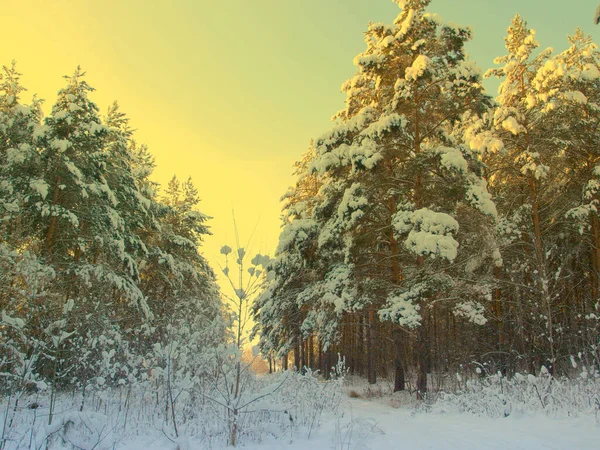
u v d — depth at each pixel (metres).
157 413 8.52
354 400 16.84
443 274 15.58
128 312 15.84
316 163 17.69
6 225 12.64
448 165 14.69
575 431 7.08
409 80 15.73
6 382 8.03
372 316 20.91
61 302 11.32
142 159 26.22
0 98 16.77
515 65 18.61
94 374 10.12
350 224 16.03
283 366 32.91
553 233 19.05
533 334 17.14
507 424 8.30
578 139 17.92
